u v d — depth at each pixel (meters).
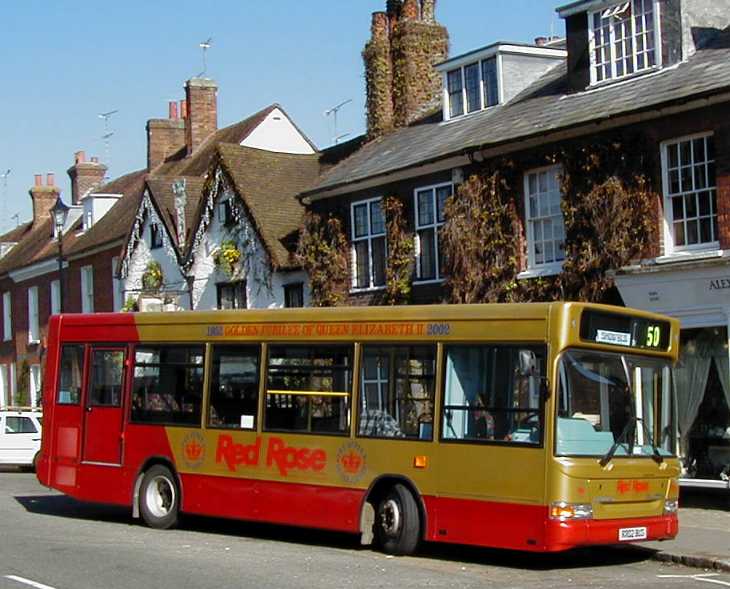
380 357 14.94
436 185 25.48
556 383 13.30
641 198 20.23
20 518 19.20
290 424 15.81
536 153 22.56
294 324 15.99
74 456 18.77
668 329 14.60
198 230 34.75
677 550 14.55
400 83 30.75
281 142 42.12
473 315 14.11
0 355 52.62
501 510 13.48
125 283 39.31
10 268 50.47
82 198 50.09
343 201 28.42
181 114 48.50
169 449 17.38
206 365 17.05
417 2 31.11
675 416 14.60
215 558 14.16
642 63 22.14
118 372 18.38
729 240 18.77
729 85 18.42
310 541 16.23
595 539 13.24
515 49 26.56
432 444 14.20
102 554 14.48
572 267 21.38
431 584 12.23
